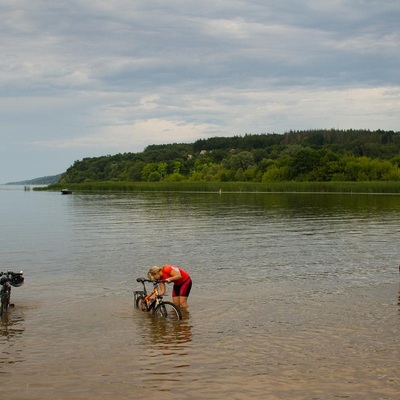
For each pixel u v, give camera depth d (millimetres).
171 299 16719
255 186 122875
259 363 10609
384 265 22125
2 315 14539
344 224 40000
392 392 9227
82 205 77625
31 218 52938
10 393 9320
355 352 11141
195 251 26672
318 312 14453
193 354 11188
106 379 9914
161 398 9094
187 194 114875
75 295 17078
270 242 29781
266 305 15328
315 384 9562
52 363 10766
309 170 149375
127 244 30047
